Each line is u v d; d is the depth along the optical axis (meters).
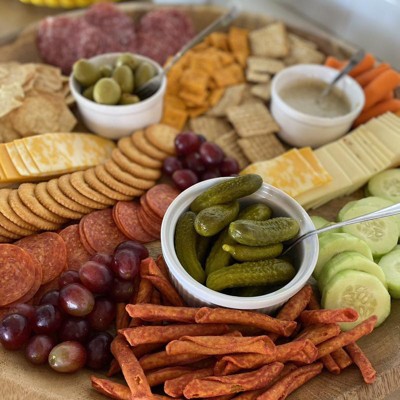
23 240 1.26
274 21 2.06
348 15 2.05
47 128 1.55
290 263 1.15
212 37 1.99
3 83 1.55
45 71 1.69
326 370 1.09
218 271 1.08
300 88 1.80
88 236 1.30
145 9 1.98
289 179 1.48
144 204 1.39
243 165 1.62
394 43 1.96
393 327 1.23
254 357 1.00
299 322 1.17
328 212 1.54
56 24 1.80
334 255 1.24
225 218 1.11
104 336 1.10
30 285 1.17
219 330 1.06
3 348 1.10
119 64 1.60
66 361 1.03
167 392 0.95
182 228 1.16
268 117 1.74
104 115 1.55
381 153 1.58
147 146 1.56
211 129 1.74
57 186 1.38
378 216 1.17
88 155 1.51
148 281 1.18
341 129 1.66
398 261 1.29
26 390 0.98
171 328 1.04
